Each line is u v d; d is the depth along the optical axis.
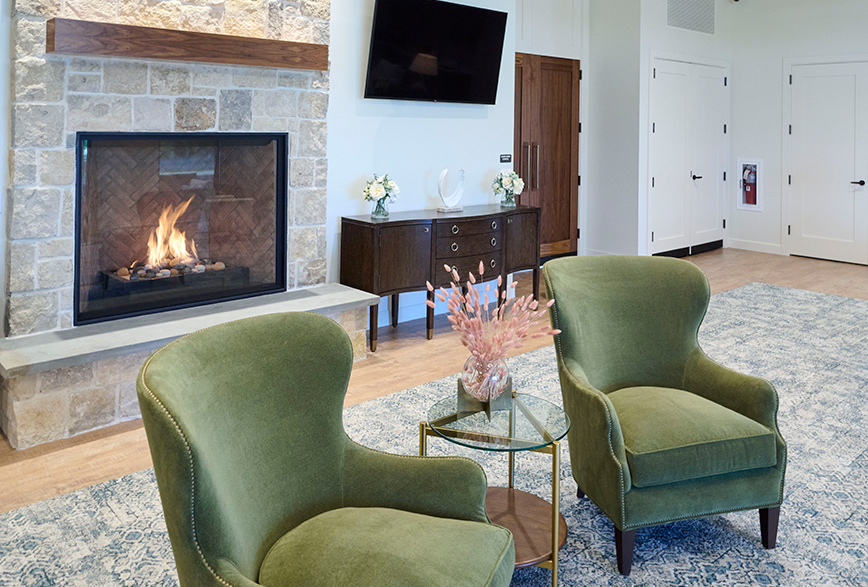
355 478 1.96
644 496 2.28
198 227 4.07
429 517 1.83
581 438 2.47
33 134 3.34
